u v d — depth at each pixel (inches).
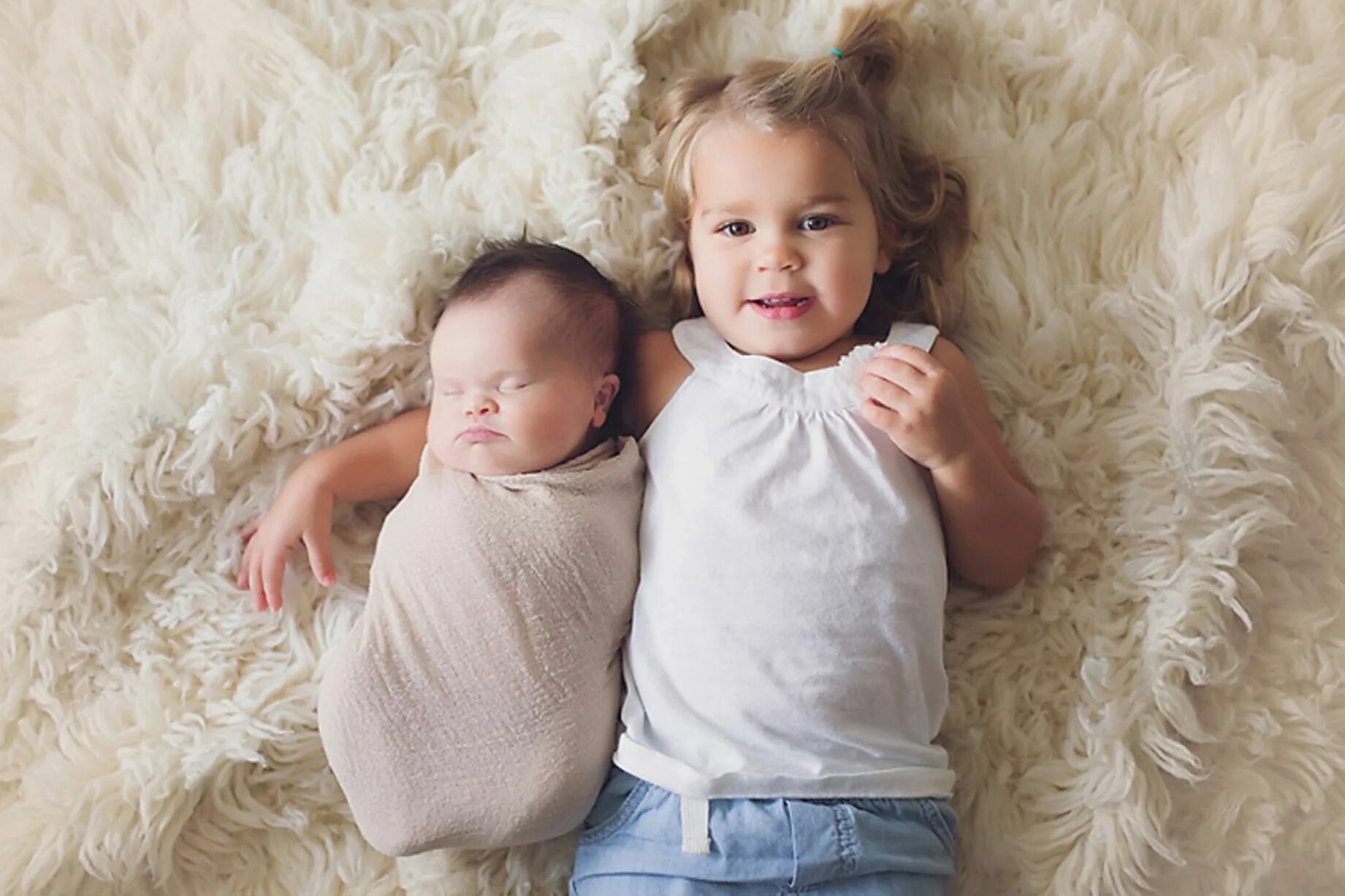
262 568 38.6
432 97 41.8
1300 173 39.7
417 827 35.9
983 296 41.4
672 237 41.9
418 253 39.3
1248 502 38.5
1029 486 39.6
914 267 41.9
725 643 35.3
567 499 36.9
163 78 42.5
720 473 37.0
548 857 38.8
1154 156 41.8
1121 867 36.8
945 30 42.8
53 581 38.3
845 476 36.5
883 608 35.5
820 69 38.4
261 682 38.5
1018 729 38.9
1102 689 38.1
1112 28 41.8
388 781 35.7
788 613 35.2
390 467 40.1
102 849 36.3
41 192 42.4
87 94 42.6
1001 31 42.6
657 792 34.6
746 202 37.5
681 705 35.3
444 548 36.1
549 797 35.5
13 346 41.0
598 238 40.9
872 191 39.0
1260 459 38.4
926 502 37.6
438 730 35.7
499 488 36.9
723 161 37.9
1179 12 43.3
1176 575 38.1
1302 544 39.6
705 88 40.1
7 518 39.4
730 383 38.2
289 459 40.0
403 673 35.7
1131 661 38.3
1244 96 41.3
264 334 39.7
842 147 38.0
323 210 41.3
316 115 41.6
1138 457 39.4
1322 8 43.6
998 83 42.9
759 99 38.2
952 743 39.0
